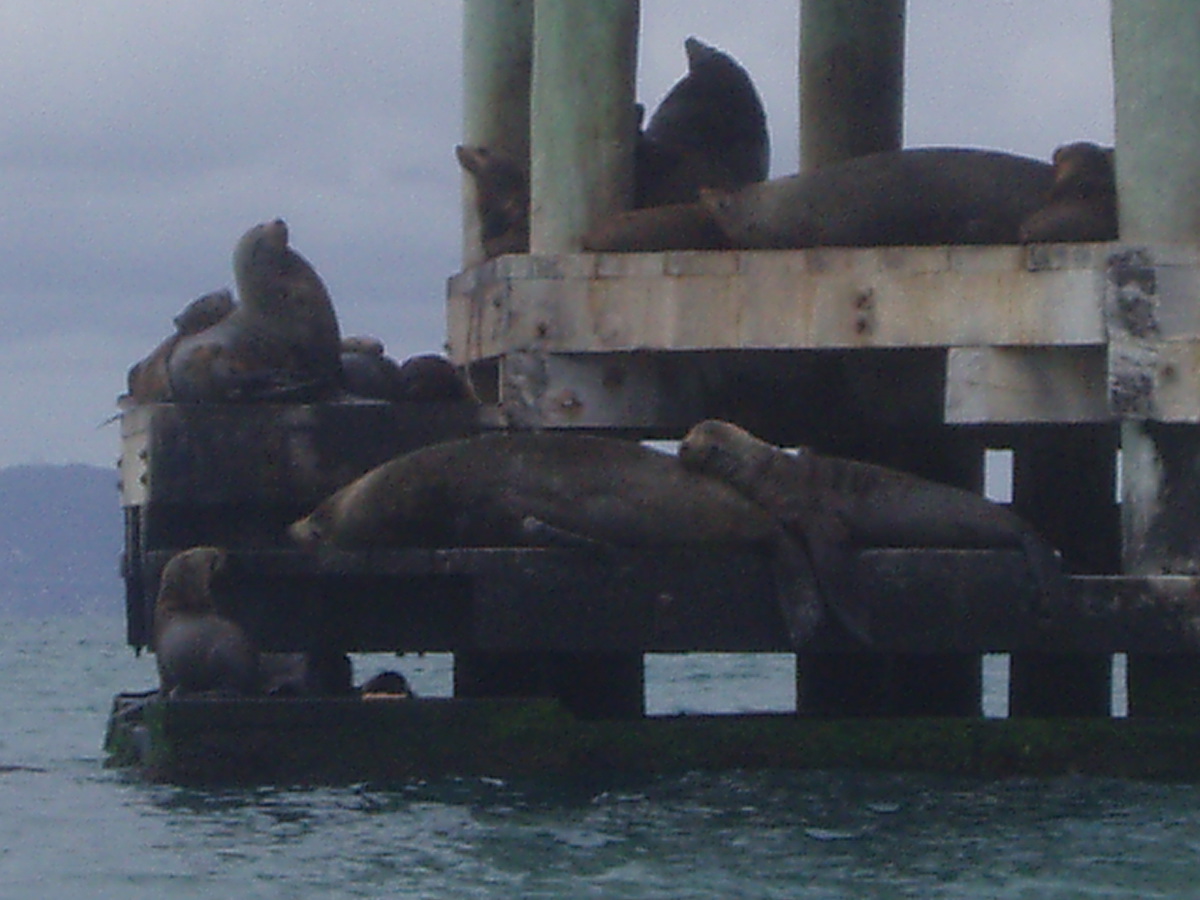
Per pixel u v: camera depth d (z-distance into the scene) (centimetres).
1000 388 3606
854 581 3334
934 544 3434
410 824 2934
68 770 3728
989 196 3878
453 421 3766
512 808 3047
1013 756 3328
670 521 3419
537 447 3494
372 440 3728
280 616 3422
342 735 3291
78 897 2530
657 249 3894
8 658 10788
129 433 4066
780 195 3925
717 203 3938
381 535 3488
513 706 3309
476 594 3362
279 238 3947
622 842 2795
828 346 3694
